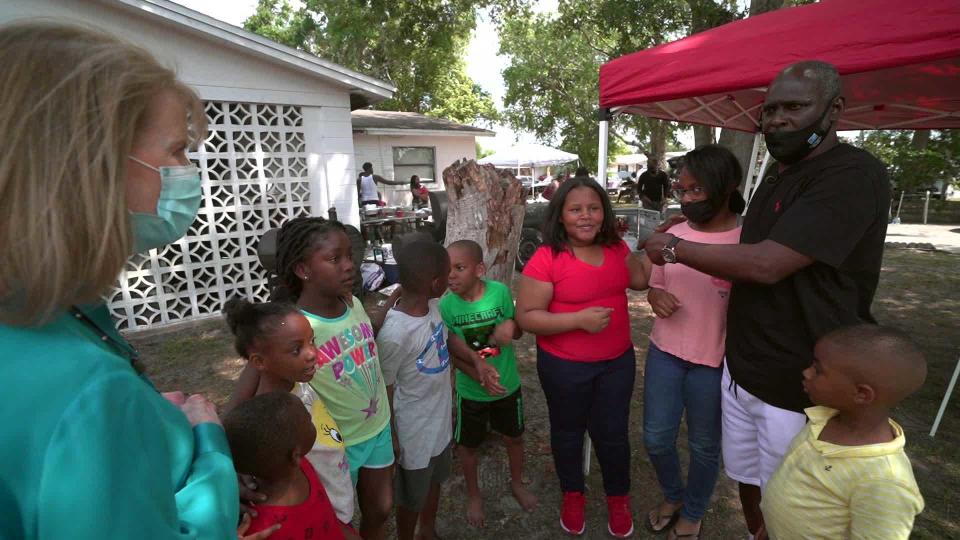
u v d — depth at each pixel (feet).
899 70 10.84
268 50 20.93
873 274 5.40
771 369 5.76
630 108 12.98
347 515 5.47
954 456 10.07
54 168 1.95
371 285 22.75
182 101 2.57
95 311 2.53
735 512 8.75
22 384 1.93
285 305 4.96
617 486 7.86
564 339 7.17
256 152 22.21
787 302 5.54
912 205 51.13
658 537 8.10
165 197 2.53
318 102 23.18
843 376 4.35
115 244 2.12
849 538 4.60
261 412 3.94
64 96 1.98
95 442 1.90
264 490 4.13
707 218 6.91
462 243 7.99
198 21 19.15
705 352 7.02
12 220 1.93
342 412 5.80
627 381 7.40
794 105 5.12
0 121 1.93
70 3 17.53
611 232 7.10
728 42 8.29
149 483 2.09
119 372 2.10
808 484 4.83
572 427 7.58
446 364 7.08
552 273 7.09
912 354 4.15
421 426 6.82
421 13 51.93
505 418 8.51
